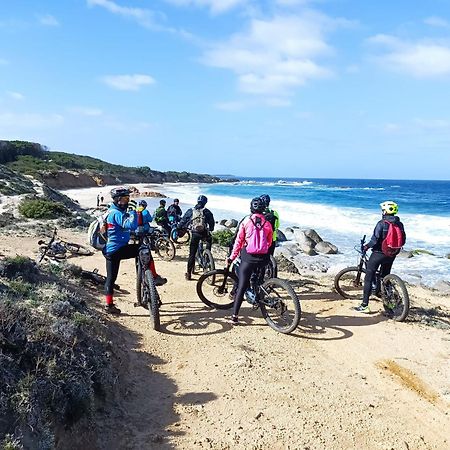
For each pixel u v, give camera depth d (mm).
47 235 15672
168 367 5594
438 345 6547
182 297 8406
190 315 7363
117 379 4930
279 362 5797
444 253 21094
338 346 6406
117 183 89625
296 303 6629
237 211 40469
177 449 4078
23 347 4188
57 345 4508
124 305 7621
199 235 9688
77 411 4027
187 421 4492
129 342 6047
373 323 7336
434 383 5445
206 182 140250
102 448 4020
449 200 56750
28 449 3381
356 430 4480
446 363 5977
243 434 4316
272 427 4445
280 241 23328
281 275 11211
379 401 5027
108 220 6852
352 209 41688
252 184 128625
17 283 5891
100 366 4750
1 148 74375
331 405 4887
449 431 4562
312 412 4734
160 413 4609
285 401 4914
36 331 4488
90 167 93125
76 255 12312
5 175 31500
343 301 8555
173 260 12914
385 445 4293
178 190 79812
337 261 19438
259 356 5914
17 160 75375
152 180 113312
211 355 5902
